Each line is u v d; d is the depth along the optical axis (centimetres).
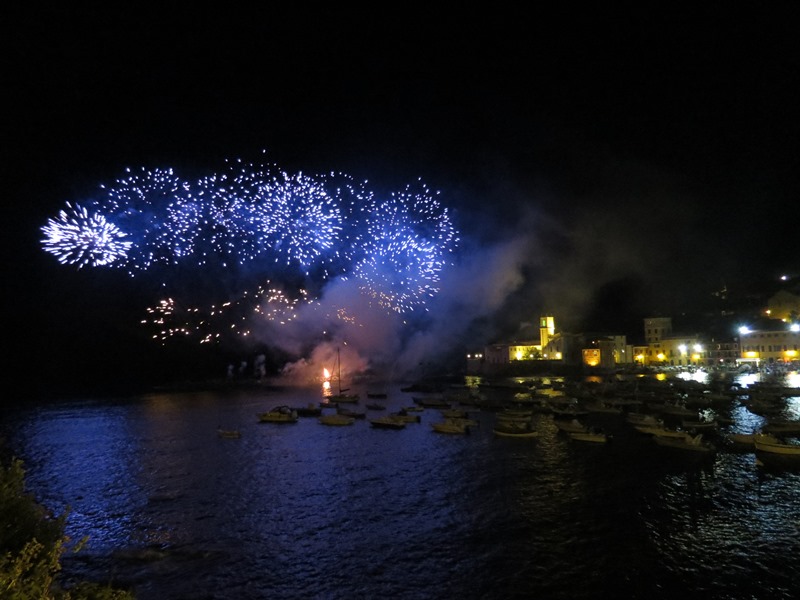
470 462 5588
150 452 6550
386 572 3138
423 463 5616
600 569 3111
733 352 16025
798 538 3450
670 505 4088
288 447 6650
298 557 3350
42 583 1202
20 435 8031
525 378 15425
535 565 3178
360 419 8694
